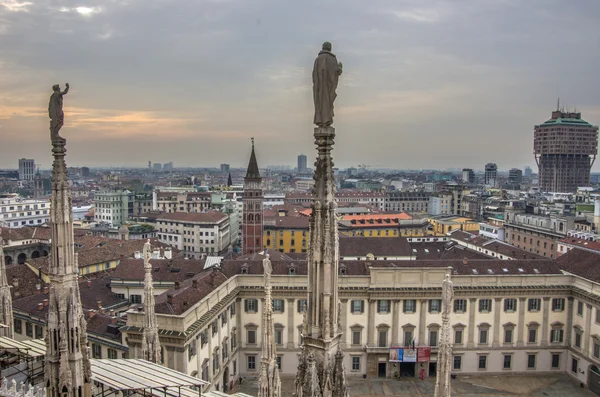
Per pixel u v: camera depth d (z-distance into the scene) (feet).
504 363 283.59
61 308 72.18
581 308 274.36
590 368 265.95
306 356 54.49
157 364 117.29
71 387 73.36
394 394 260.83
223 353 254.88
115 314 272.10
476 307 279.49
